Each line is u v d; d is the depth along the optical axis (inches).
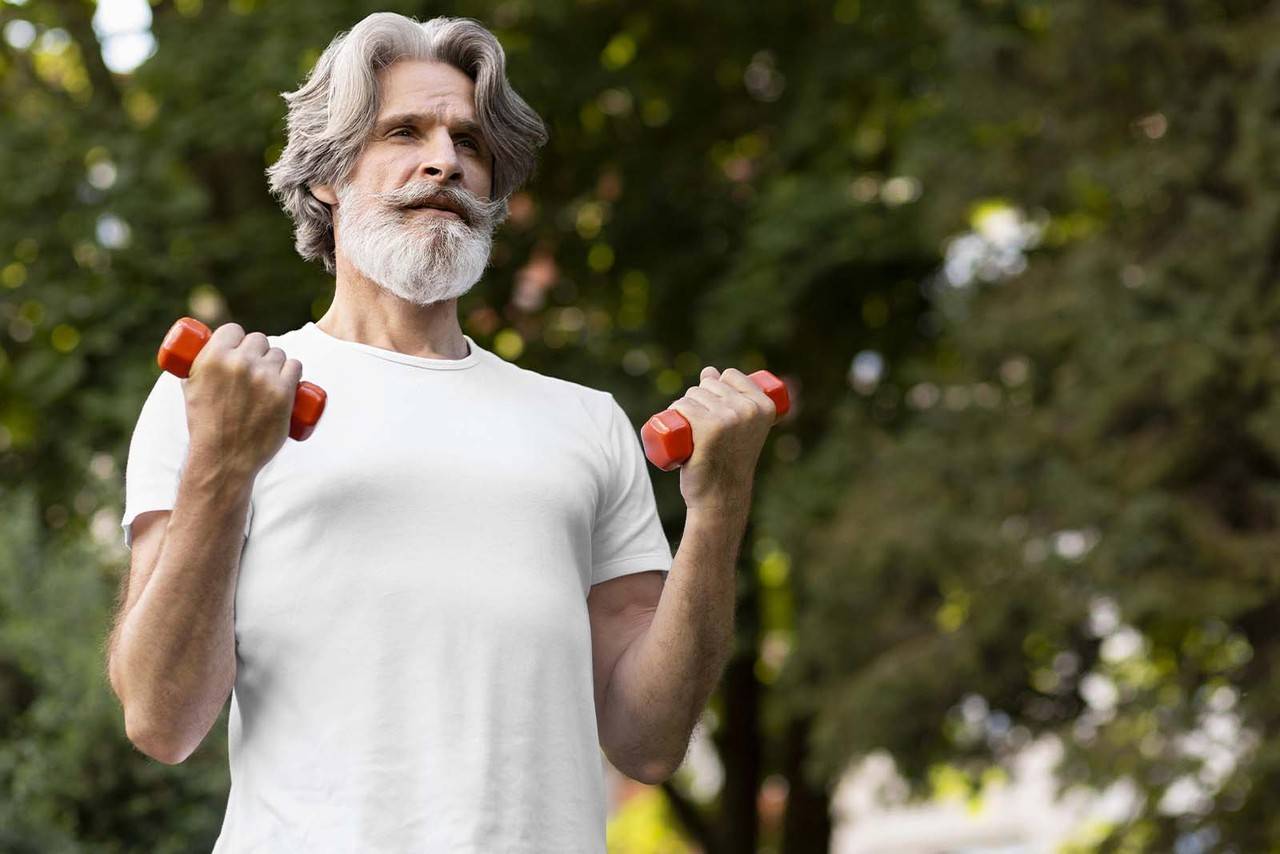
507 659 106.7
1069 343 449.7
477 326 509.7
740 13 523.8
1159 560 417.1
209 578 101.0
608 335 498.9
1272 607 425.1
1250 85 429.4
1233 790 406.0
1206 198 429.1
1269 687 409.7
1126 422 438.6
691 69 535.5
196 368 99.4
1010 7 468.1
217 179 487.5
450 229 114.6
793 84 527.2
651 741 118.1
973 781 469.7
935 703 451.5
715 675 117.0
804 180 494.3
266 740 105.6
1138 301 428.8
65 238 434.6
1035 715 462.6
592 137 525.0
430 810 103.0
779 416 114.7
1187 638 436.5
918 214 488.1
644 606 122.7
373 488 107.6
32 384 418.0
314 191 120.0
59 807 273.9
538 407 116.6
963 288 482.3
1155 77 439.8
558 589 110.0
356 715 104.0
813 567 461.1
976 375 469.1
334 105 116.8
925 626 463.5
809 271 486.3
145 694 102.3
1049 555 431.8
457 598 106.5
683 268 521.3
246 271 454.9
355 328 117.7
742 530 114.4
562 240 523.8
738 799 570.6
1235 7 445.7
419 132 117.9
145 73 454.0
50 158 439.5
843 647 465.4
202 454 99.7
